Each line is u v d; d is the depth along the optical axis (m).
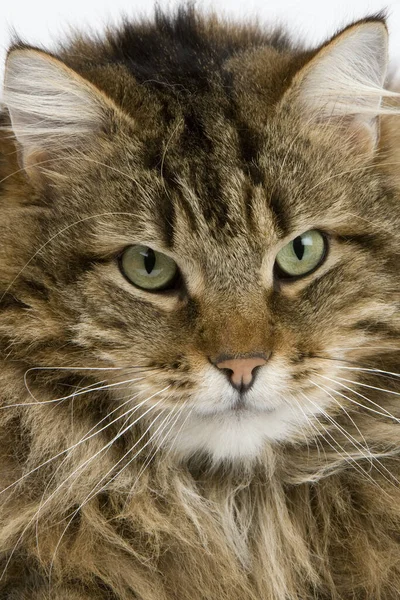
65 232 0.52
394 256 0.53
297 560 0.53
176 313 0.51
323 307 0.52
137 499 0.53
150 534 0.52
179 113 0.53
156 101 0.53
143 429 0.53
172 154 0.52
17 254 0.52
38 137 0.53
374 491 0.54
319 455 0.54
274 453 0.54
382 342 0.53
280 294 0.52
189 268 0.51
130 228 0.51
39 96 0.52
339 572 0.53
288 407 0.52
